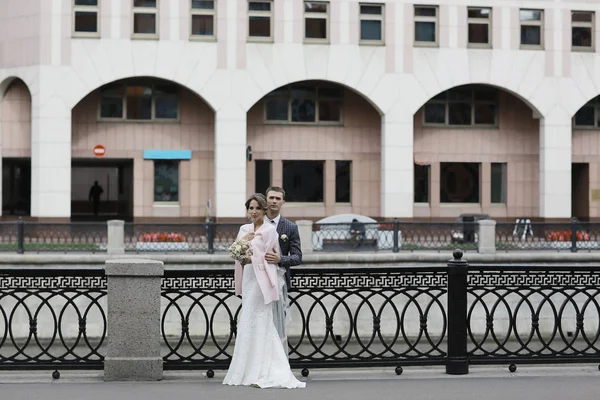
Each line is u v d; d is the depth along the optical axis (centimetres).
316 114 4644
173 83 4512
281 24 4409
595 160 4869
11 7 4359
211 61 4375
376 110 4656
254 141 4588
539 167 4734
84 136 4441
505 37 4591
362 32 4503
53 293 1331
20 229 3095
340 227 3100
